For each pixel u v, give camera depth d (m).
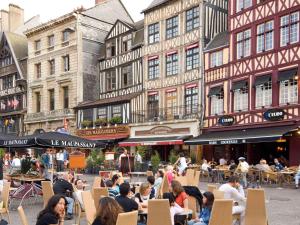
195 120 23.55
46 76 34.97
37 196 12.40
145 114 27.11
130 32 29.38
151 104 27.22
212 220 5.59
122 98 28.58
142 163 21.14
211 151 23.19
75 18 32.25
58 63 33.75
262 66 20.47
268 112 19.75
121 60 29.84
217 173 18.53
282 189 15.12
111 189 8.59
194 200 7.57
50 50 34.78
